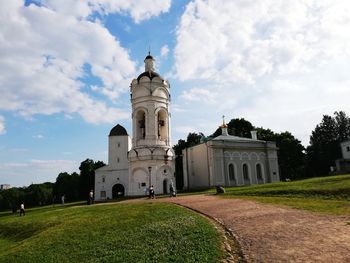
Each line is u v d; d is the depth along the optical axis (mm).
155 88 56094
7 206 114500
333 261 10758
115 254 14906
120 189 85438
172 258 12938
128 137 87312
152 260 13203
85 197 103125
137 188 53219
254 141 64875
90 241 18047
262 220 17484
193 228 17016
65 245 18125
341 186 26750
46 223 26812
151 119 54938
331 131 101000
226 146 61375
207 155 61469
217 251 12984
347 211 18141
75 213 29766
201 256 12625
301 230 14695
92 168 104812
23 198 115938
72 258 15727
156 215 22281
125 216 23219
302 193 27484
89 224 22141
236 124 86438
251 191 32750
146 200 38906
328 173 92312
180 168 83250
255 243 13461
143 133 56094
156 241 15695
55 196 109250
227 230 16078
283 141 86625
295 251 12023
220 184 58969
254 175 63438
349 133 101188
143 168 53281
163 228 17859
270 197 28125
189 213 22094
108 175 85438
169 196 43969
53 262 15680
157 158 53219
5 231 30109
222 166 60188
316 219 16672
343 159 85000
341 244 12281
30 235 25406
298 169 91812
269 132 88750
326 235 13578
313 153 96875
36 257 16891
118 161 85875
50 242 19156
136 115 56281
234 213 20469
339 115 103688
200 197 33844
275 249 12469
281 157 86812
